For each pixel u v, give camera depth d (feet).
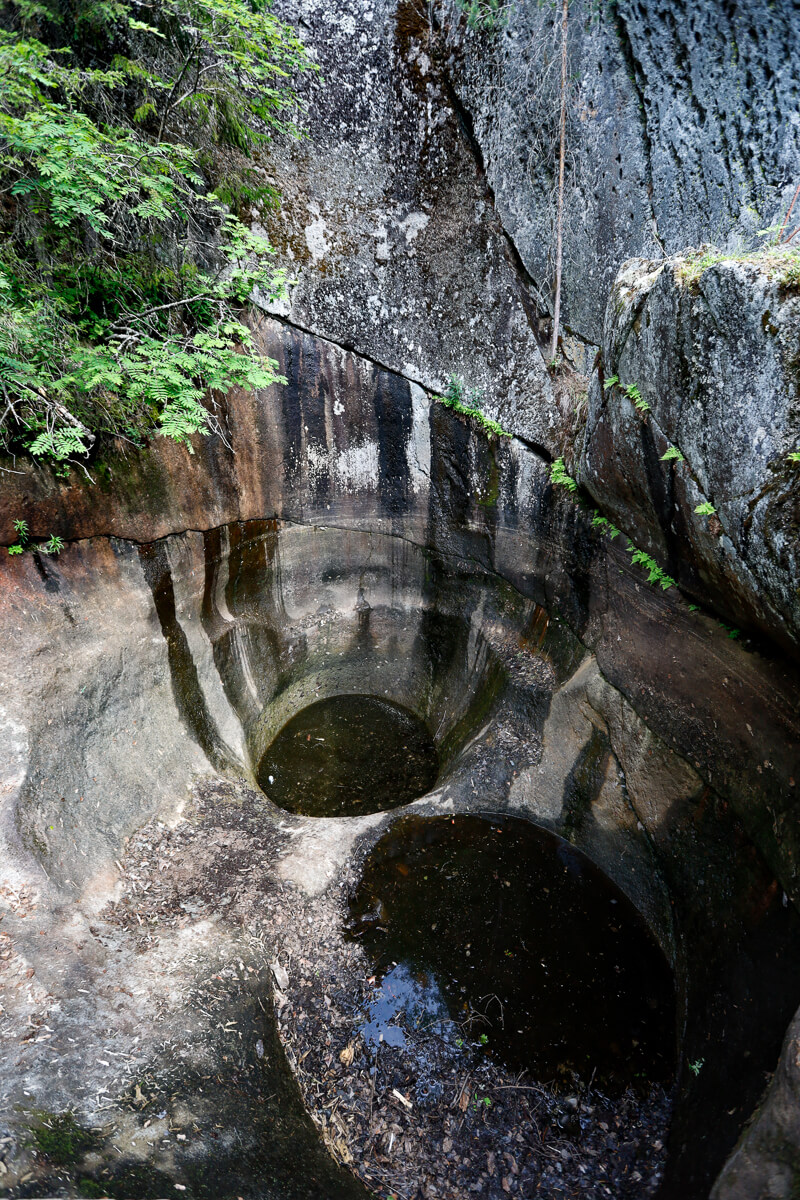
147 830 19.84
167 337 18.56
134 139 17.63
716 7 13.07
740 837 15.34
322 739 30.37
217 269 22.44
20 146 13.74
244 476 24.98
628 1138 14.83
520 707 24.67
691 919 17.13
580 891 20.94
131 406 19.83
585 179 17.60
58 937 14.73
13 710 17.06
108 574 20.49
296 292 23.38
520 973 18.53
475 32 17.69
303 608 30.35
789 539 10.84
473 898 20.63
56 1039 12.41
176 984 15.05
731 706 15.20
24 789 16.21
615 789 20.85
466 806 24.02
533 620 24.84
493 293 21.35
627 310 15.08
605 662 20.65
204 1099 12.67
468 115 18.99
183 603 23.62
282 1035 15.94
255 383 19.16
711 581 14.48
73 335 17.85
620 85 15.69
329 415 25.95
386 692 32.83
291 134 20.76
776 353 10.38
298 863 20.67
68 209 15.44
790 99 12.88
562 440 21.08
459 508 25.91
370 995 17.65
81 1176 9.67
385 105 19.95
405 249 22.13
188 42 18.34
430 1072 16.06
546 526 22.59
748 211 14.17
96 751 19.12
